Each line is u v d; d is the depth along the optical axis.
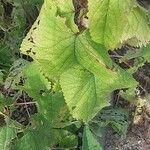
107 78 0.32
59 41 0.31
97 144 0.33
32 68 0.32
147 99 0.38
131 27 0.30
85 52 0.31
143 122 0.38
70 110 0.32
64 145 0.35
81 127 0.36
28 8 0.36
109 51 0.38
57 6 0.30
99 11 0.29
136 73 0.40
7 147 0.31
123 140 0.37
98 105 0.32
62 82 0.32
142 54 0.35
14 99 0.35
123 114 0.37
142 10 0.31
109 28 0.30
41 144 0.32
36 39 0.30
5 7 0.39
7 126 0.32
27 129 0.32
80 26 0.33
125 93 0.38
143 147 0.37
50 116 0.32
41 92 0.32
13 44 0.37
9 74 0.35
